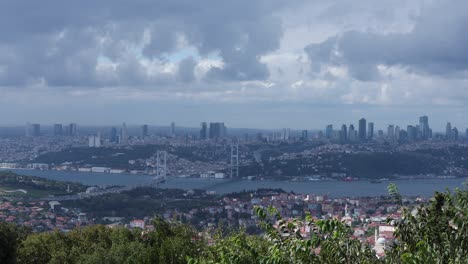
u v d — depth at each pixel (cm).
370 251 671
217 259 966
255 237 1198
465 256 633
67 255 2541
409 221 686
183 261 1761
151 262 1842
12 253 2239
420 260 586
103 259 2291
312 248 638
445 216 671
